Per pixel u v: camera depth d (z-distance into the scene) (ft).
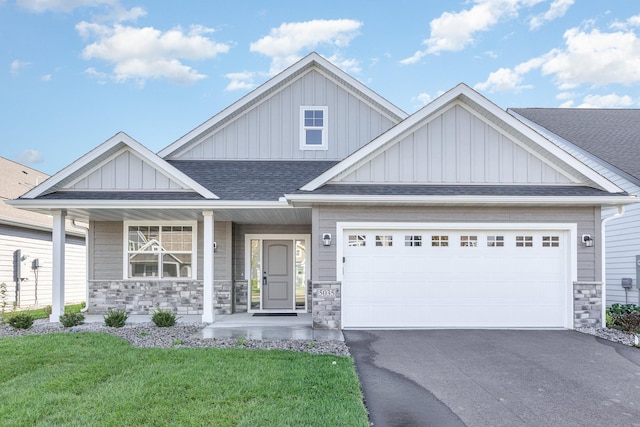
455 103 34.37
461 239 33.42
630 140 48.85
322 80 45.60
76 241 63.82
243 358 22.56
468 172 34.14
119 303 42.86
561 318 33.14
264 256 44.93
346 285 32.99
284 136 45.19
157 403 16.34
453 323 33.01
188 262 43.19
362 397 17.76
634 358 24.27
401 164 34.09
